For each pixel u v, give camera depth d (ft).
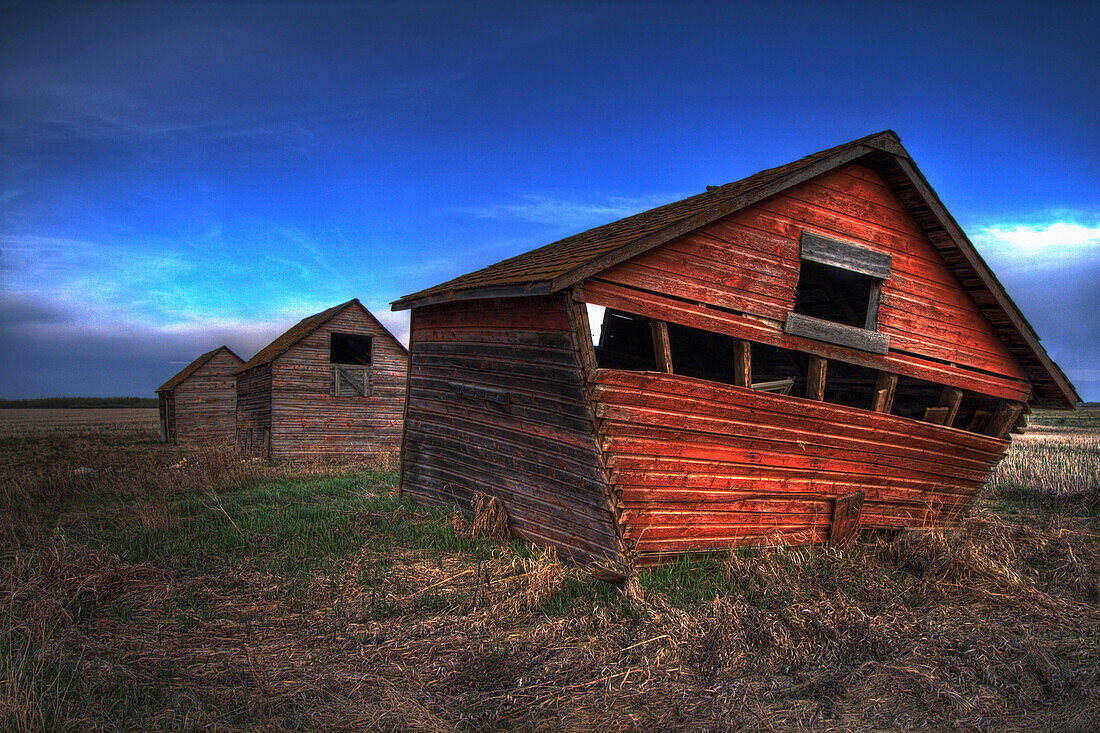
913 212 30.04
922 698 15.69
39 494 44.75
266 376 78.33
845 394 40.32
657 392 23.95
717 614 19.81
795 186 27.43
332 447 77.15
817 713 14.98
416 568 25.72
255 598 22.67
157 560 27.32
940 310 31.17
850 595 23.13
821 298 37.58
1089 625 21.20
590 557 25.64
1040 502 45.27
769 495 27.71
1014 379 33.78
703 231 25.32
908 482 32.07
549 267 25.91
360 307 79.41
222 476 50.72
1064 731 14.38
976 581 24.85
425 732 13.56
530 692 15.40
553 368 25.50
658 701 15.21
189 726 13.60
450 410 35.70
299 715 14.21
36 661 16.26
